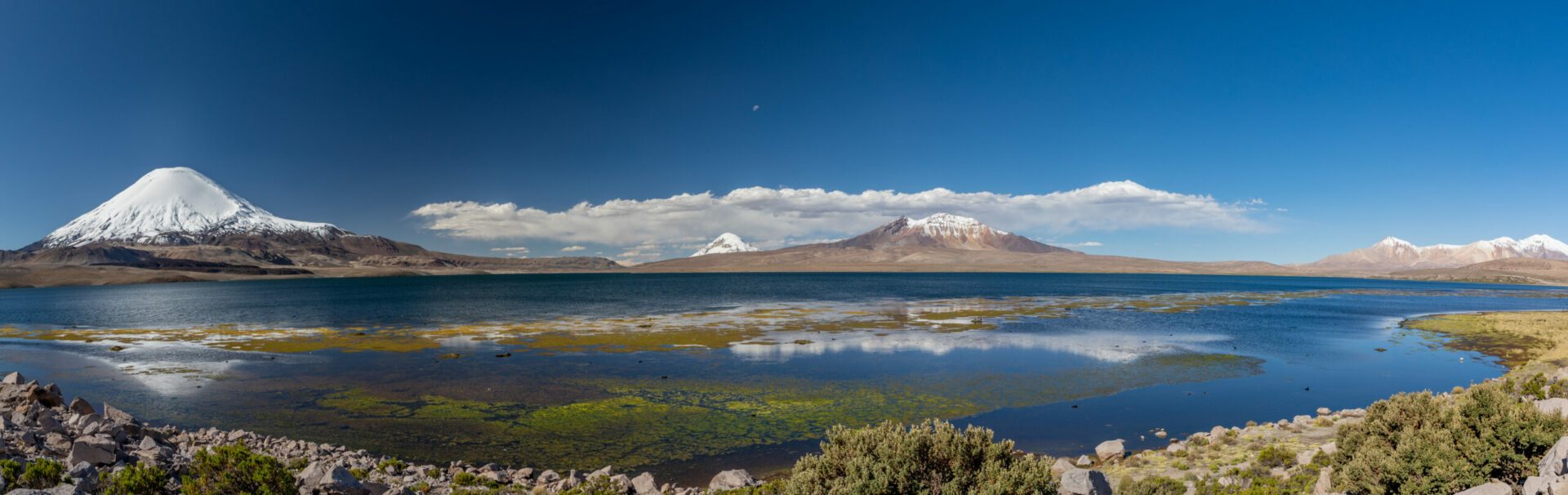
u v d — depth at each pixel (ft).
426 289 628.28
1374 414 51.67
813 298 425.69
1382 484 43.86
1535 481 35.50
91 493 39.50
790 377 124.77
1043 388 115.24
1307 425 79.66
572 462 74.79
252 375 127.75
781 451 79.20
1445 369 137.39
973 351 159.84
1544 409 51.11
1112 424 91.50
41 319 280.92
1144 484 48.98
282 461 63.16
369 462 66.39
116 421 59.11
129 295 554.87
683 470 72.38
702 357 150.92
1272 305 359.25
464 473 62.44
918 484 37.32
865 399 107.04
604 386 116.37
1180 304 367.86
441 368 135.23
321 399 105.81
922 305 350.64
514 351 161.27
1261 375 128.57
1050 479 37.17
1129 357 150.30
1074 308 325.01
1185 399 106.73
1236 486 53.01
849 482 37.52
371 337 192.44
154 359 150.10
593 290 587.68
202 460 39.73
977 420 93.97
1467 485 40.50
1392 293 556.10
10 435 50.03
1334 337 195.11
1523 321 226.99
